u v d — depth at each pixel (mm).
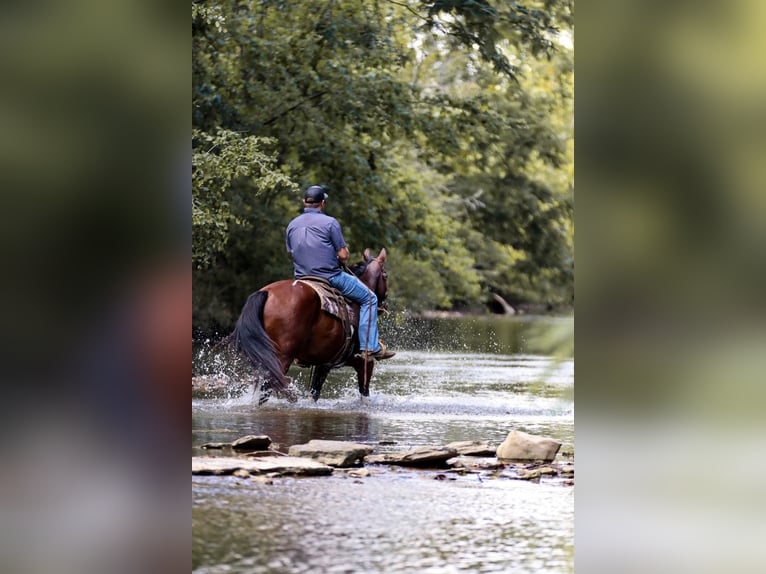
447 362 25219
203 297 31922
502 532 7242
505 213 48500
